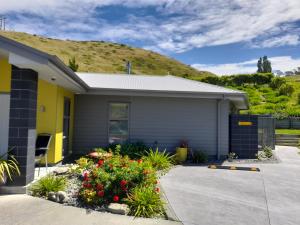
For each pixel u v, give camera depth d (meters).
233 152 13.22
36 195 6.62
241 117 13.30
